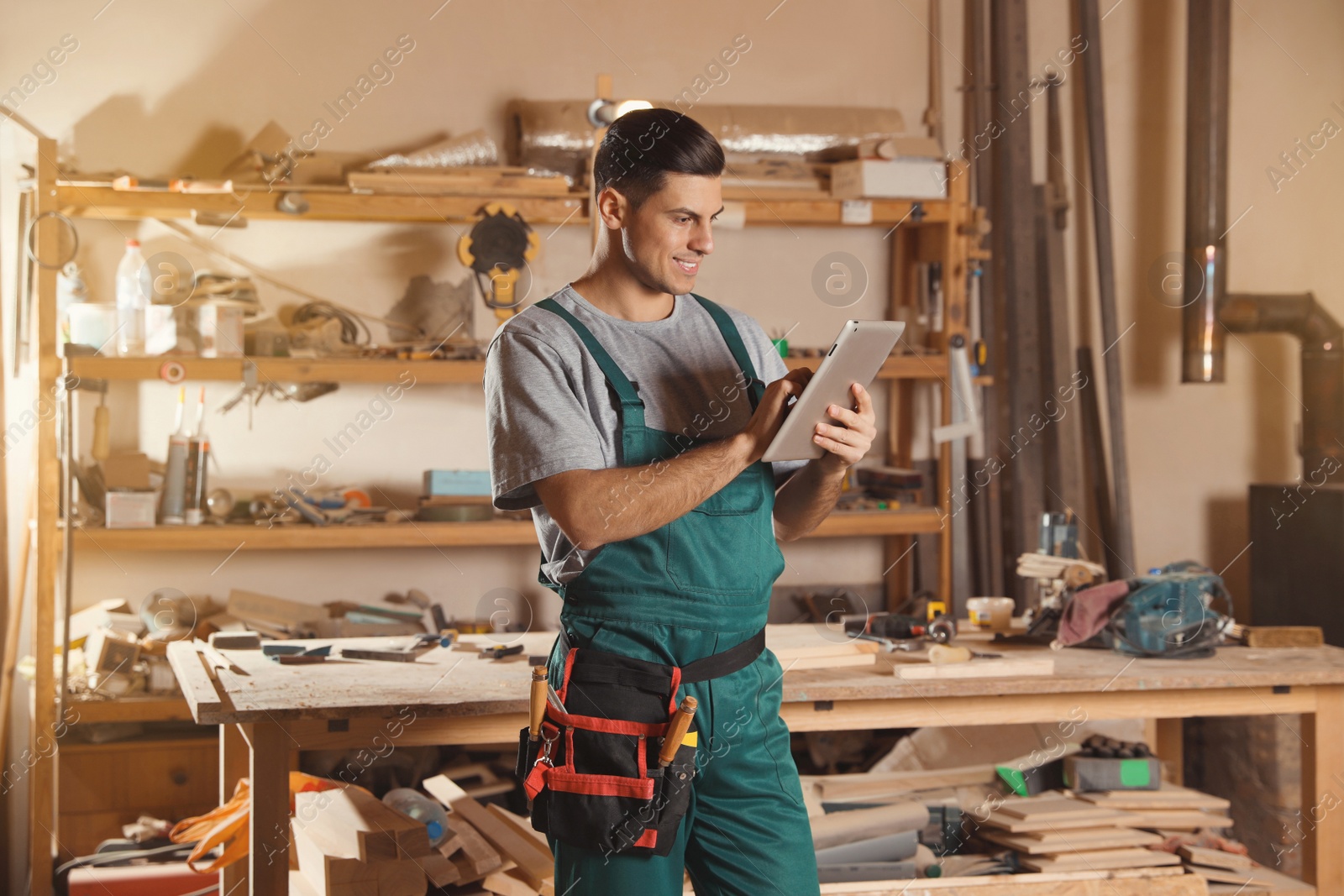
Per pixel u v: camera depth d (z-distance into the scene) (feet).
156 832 9.93
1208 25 12.46
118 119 11.41
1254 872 7.64
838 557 13.19
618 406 4.39
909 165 11.78
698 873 4.54
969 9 13.25
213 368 10.41
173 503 10.62
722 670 4.40
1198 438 13.73
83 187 10.27
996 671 7.04
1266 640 8.10
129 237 11.40
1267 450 13.78
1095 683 6.98
